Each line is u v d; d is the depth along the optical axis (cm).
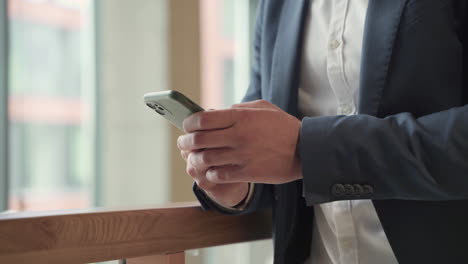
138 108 421
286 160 72
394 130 72
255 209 94
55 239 70
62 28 407
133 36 422
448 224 79
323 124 72
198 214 87
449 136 70
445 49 79
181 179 421
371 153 71
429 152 71
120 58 423
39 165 395
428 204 80
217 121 69
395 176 71
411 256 80
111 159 424
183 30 421
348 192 72
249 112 70
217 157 71
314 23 95
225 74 481
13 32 379
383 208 81
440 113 73
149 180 421
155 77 414
